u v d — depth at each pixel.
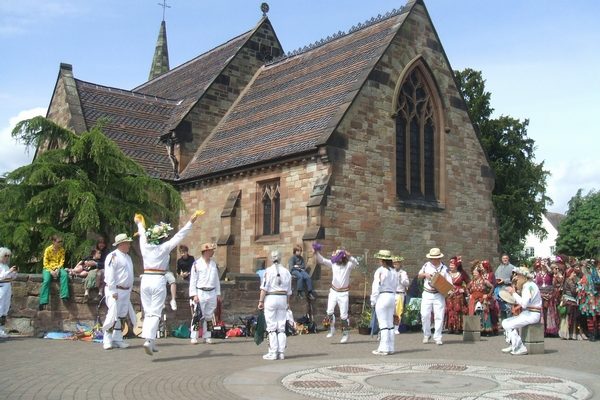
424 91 30.28
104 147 24.39
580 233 73.38
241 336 19.50
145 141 35.03
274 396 9.34
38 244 22.88
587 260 19.47
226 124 35.75
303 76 33.47
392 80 28.34
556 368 12.50
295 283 22.16
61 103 35.22
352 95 26.80
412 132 29.59
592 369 12.60
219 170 30.36
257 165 28.33
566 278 19.59
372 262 26.36
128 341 17.22
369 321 21.09
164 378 10.95
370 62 28.14
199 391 9.76
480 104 50.91
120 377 10.95
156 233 13.63
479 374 11.62
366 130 26.94
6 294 16.44
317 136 26.31
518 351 15.14
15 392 9.38
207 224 31.45
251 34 39.06
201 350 15.37
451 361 13.63
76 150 24.47
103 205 23.75
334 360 13.71
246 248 28.83
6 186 23.98
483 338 19.64
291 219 26.77
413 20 29.70
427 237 28.80
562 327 19.47
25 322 17.62
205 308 16.78
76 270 18.05
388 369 12.19
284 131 29.27
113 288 14.86
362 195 26.39
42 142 25.12
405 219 27.94
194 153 34.84
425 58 29.88
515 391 9.83
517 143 50.47
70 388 9.78
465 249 30.42
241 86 38.03
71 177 24.23
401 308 20.25
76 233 23.19
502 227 47.38
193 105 35.44
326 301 22.92
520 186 50.09
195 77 41.44
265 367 12.36
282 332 13.87
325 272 24.55
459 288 21.38
